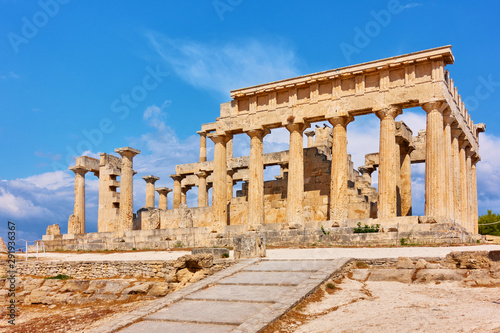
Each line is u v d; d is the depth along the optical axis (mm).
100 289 30922
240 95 49469
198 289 23875
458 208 45219
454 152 46312
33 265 38438
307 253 33125
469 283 21938
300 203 45406
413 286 22578
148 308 21672
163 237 50094
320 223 43281
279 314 18812
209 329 18531
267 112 48250
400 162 50344
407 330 16469
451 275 22922
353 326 17547
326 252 33094
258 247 31453
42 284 34438
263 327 17688
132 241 53031
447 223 37344
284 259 28969
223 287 24000
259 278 24750
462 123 47156
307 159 51250
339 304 20484
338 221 42406
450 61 41438
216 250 33375
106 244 50562
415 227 38156
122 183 59000
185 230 50719
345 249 34656
